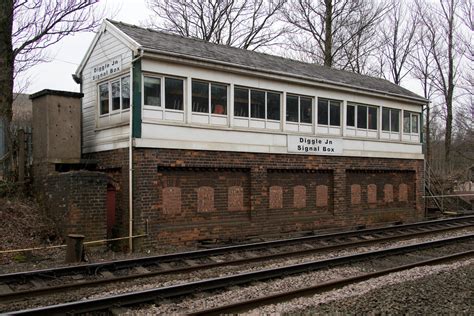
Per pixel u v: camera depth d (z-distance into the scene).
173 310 6.84
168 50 13.11
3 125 14.02
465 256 11.33
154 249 12.72
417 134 21.67
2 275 8.43
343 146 18.08
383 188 20.17
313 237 13.96
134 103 12.71
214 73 14.20
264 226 15.48
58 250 11.62
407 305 6.70
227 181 14.80
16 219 12.34
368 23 34.88
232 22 32.81
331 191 17.92
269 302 7.08
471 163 40.75
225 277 8.23
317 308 6.65
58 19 15.02
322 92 17.33
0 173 13.81
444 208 24.75
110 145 13.87
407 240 14.70
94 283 8.32
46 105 13.30
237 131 14.79
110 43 14.05
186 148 13.56
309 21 33.16
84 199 12.20
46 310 6.29
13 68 14.77
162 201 13.25
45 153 13.28
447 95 35.38
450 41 34.69
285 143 16.16
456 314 6.35
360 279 8.68
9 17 14.34
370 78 22.19
